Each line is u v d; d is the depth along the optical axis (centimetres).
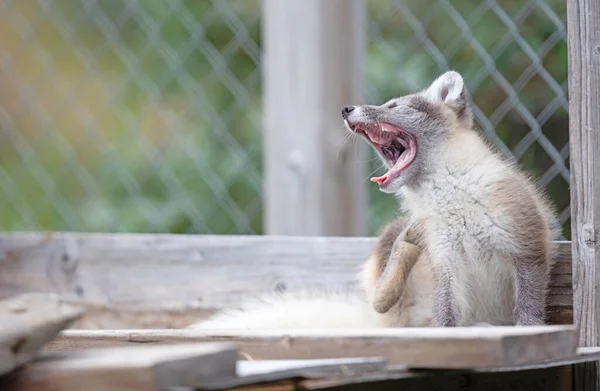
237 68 1532
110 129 1666
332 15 1095
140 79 1533
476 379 634
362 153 1104
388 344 536
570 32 717
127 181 1586
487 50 1330
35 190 1661
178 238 972
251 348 577
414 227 780
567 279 768
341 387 541
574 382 698
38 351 483
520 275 731
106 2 1681
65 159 1662
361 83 1115
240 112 1518
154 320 976
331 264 911
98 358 463
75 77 1720
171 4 1591
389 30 1441
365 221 1113
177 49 1584
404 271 759
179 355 448
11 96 1738
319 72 1095
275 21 1112
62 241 1015
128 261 990
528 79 1109
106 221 1596
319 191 1091
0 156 1678
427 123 822
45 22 1744
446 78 866
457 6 1391
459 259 750
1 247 1032
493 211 737
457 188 759
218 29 1542
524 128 1235
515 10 1336
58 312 484
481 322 756
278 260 932
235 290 947
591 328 708
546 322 770
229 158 1512
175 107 1596
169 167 1564
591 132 709
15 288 1027
